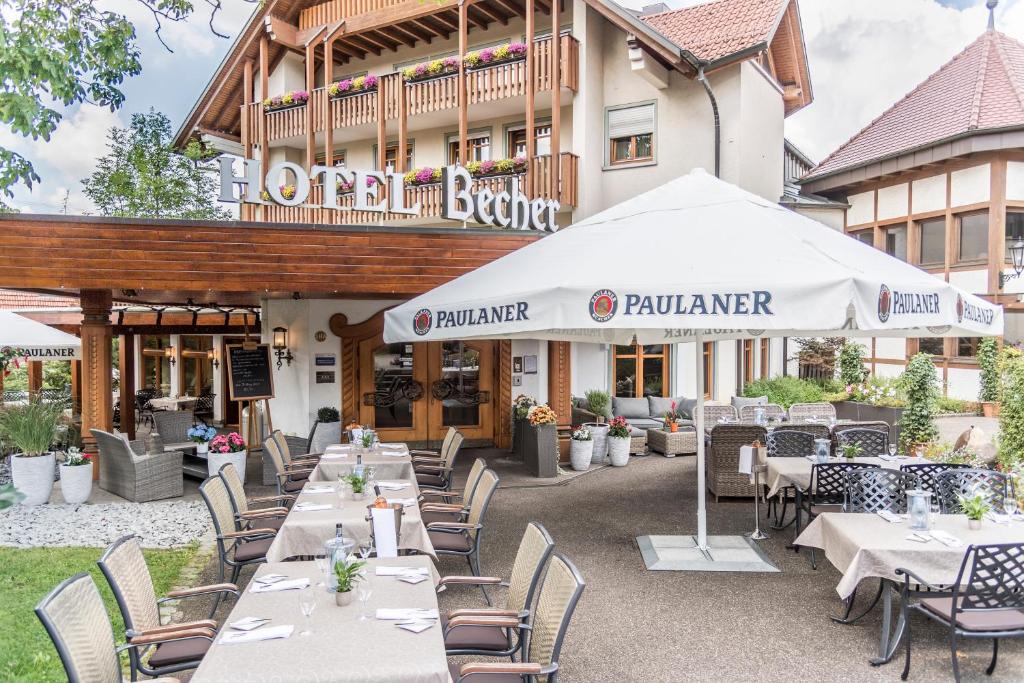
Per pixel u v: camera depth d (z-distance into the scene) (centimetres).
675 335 1041
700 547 771
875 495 659
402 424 1461
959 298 609
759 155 1702
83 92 992
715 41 1598
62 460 1193
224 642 352
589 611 612
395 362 1458
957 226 1803
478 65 1639
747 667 506
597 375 1677
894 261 651
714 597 644
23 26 912
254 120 1948
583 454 1258
